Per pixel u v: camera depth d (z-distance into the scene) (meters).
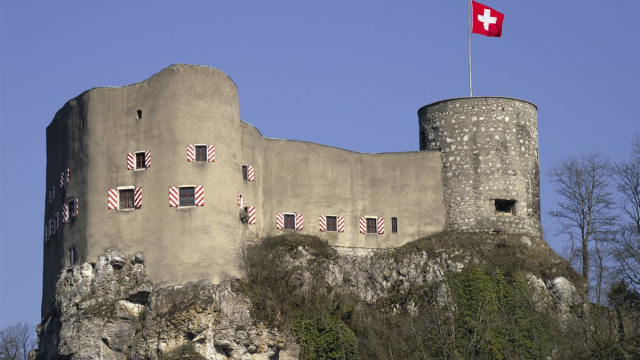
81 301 73.56
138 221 74.56
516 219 82.56
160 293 72.81
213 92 76.00
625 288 76.38
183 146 74.81
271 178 80.50
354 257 81.31
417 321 76.50
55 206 78.88
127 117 76.00
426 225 83.00
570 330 74.75
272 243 78.44
